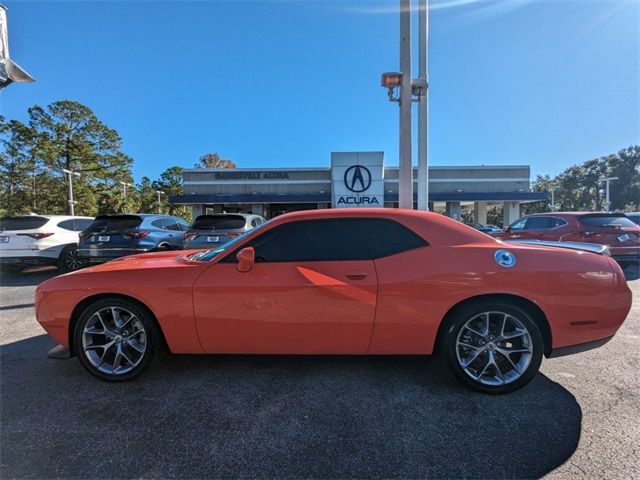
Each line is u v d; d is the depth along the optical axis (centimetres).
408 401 293
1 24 405
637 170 5350
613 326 305
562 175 6072
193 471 217
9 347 420
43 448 238
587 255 315
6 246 919
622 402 291
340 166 2077
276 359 370
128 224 923
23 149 4041
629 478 209
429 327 304
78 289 324
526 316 298
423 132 871
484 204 2948
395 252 313
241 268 312
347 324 305
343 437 248
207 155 6575
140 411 281
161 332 327
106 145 4584
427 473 214
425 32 846
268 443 242
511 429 256
